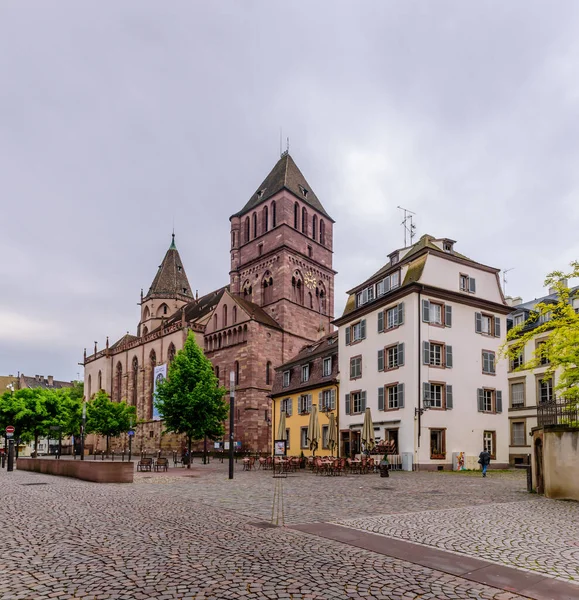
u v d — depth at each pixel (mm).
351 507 15031
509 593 7090
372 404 39312
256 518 12930
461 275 38969
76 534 10711
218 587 7078
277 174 81875
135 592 6879
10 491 19812
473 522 12398
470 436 36656
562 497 17219
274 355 70000
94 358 103875
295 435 50188
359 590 7031
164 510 14289
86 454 88562
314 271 79188
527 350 46500
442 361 36469
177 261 106438
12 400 58438
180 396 47469
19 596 6715
